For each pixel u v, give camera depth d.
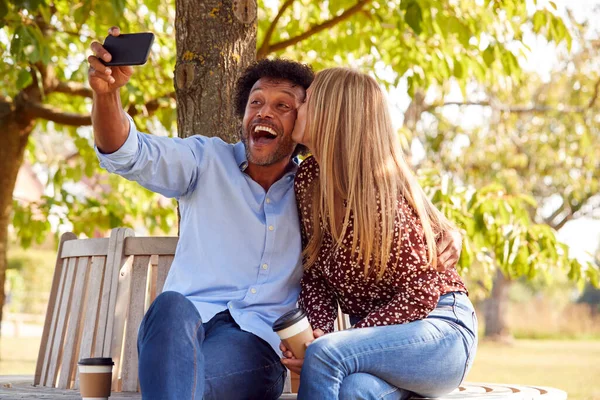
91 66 2.42
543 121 14.11
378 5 5.39
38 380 3.54
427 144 12.53
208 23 3.62
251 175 2.98
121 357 3.20
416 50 5.42
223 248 2.88
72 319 3.38
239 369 2.67
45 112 6.12
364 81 2.84
